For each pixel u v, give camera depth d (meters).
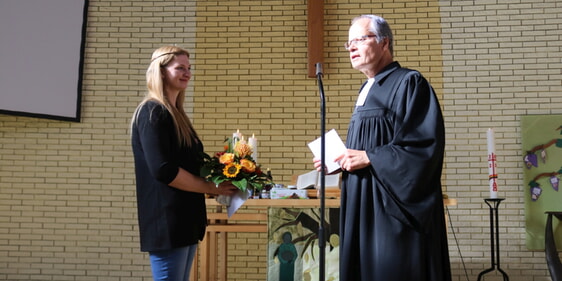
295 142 5.80
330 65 5.88
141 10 6.04
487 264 5.54
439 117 2.14
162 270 2.22
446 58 5.82
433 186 2.11
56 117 5.73
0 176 5.84
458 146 5.71
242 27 5.98
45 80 5.70
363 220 2.12
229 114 5.87
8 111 5.46
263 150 5.81
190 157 2.36
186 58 2.43
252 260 5.68
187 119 2.48
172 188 2.23
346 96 5.82
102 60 5.98
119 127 5.89
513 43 5.79
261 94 5.88
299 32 5.95
